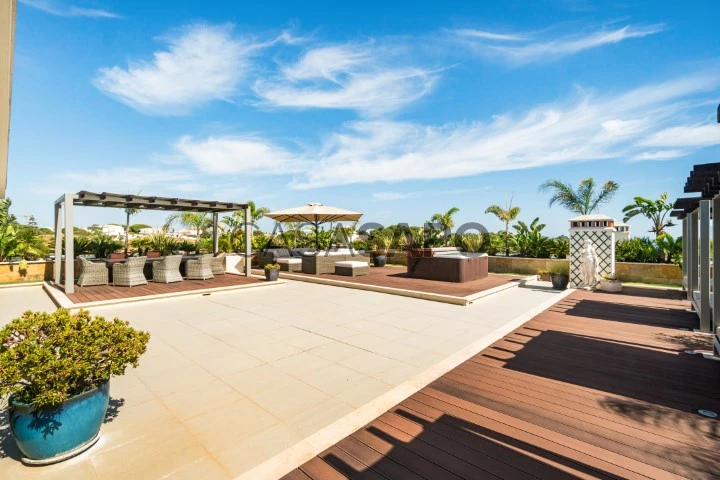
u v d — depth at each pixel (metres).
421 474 2.19
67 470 2.24
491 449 2.45
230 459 2.37
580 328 5.62
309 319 6.25
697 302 6.31
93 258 11.47
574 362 4.12
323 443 2.51
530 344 4.80
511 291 9.08
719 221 4.80
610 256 9.44
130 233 16.34
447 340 5.03
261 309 7.09
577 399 3.19
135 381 3.63
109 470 2.25
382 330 5.54
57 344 2.36
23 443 2.25
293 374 3.81
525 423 2.79
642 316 6.40
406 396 3.25
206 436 2.64
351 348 4.68
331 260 12.18
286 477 2.17
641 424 2.76
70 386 2.35
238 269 14.52
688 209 7.28
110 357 2.51
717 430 2.66
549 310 6.94
